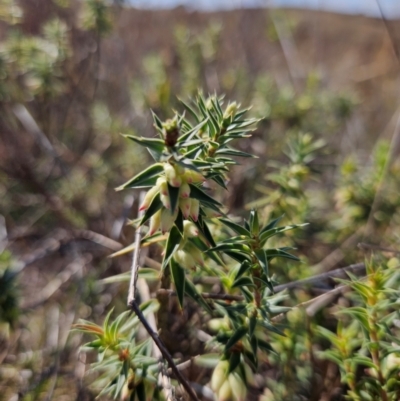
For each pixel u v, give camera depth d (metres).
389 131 0.41
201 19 0.54
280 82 0.47
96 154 0.34
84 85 0.38
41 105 0.34
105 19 0.32
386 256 0.20
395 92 0.54
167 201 0.11
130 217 0.27
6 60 0.30
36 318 0.25
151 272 0.15
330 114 0.38
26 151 0.33
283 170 0.22
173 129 0.10
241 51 0.50
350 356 0.15
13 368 0.21
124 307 0.23
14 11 0.32
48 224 0.31
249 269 0.13
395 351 0.13
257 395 0.19
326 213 0.29
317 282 0.20
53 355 0.22
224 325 0.15
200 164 0.11
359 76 0.60
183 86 0.37
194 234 0.12
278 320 0.17
